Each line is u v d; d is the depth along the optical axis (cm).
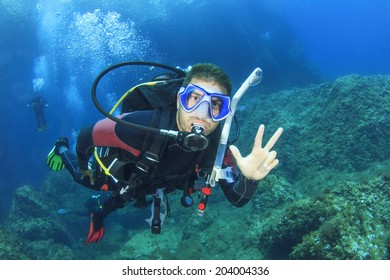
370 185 534
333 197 485
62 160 329
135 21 2123
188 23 2153
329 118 853
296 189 777
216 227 776
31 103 1416
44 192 1223
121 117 208
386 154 742
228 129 195
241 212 811
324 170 784
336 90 903
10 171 1945
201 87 189
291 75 2211
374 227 457
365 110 794
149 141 200
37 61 2188
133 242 816
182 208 955
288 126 950
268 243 548
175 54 2236
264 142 977
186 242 738
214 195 1001
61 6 2014
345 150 768
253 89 2019
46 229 919
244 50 2167
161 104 205
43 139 2202
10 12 1917
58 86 2284
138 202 239
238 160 187
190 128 192
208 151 215
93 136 215
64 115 2322
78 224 1110
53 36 2114
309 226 478
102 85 2256
